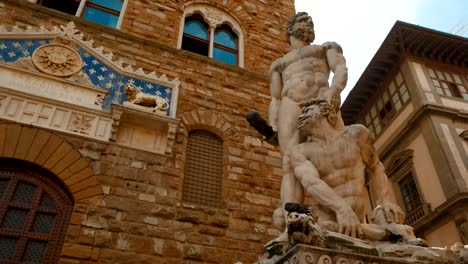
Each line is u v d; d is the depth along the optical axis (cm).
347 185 467
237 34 1487
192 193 995
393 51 2912
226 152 1086
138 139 985
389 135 2948
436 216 2245
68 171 862
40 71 980
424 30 2736
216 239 907
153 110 1030
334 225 416
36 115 904
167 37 1301
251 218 980
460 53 2891
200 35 1434
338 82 539
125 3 1323
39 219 809
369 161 500
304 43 640
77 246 777
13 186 823
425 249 385
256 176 1073
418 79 2723
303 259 326
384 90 3112
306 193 502
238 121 1172
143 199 895
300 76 577
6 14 1066
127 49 1170
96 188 866
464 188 2186
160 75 1166
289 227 355
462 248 409
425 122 2534
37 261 759
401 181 2756
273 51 1473
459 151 2364
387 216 441
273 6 1650
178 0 1444
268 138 573
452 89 2764
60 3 1279
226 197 996
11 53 975
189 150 1065
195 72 1225
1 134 846
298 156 485
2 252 745
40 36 1038
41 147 870
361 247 380
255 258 916
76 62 1037
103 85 1032
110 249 801
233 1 1574
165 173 958
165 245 851
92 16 1259
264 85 1309
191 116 1112
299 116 514
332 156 479
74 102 964
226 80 1257
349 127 500
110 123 969
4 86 912
